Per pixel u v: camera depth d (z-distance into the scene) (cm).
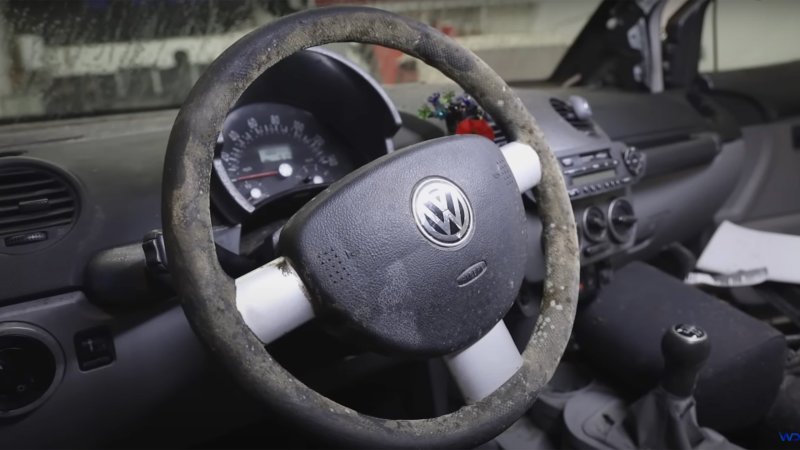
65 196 75
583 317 120
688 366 86
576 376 117
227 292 52
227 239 75
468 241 59
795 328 138
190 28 126
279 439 115
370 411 119
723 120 152
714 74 173
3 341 68
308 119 90
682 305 112
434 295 57
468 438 59
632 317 113
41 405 72
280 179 85
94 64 118
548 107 115
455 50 68
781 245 134
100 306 74
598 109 134
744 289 141
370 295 55
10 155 80
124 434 80
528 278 101
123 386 77
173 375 80
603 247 110
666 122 142
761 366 99
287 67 82
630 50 163
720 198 154
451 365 63
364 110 86
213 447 115
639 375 106
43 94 115
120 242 76
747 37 173
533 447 104
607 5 165
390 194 56
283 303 54
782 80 165
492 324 61
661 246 148
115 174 79
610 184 110
